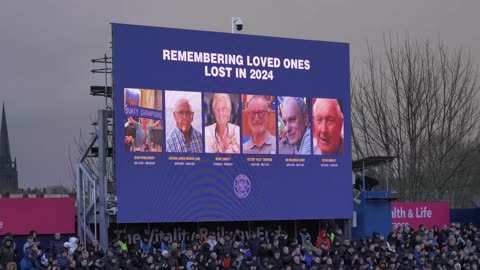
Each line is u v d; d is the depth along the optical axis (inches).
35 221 1296.8
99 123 1347.2
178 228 1417.3
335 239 1433.3
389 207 1617.9
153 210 1337.4
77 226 1370.6
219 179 1389.0
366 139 2417.6
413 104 2385.6
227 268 1288.1
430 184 2394.2
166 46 1366.9
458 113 2427.4
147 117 1343.5
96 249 1228.5
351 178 1499.8
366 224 1588.3
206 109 1387.8
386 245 1469.0
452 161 2498.8
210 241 1362.0
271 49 1449.3
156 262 1258.0
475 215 1818.4
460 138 2416.3
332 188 1482.5
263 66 1439.5
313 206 1462.8
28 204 1295.5
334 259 1401.3
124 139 1323.8
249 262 1306.6
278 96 1448.1
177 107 1366.9
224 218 1387.8
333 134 1489.9
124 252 1247.5
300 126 1461.6
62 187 1713.8
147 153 1338.6
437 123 2409.0
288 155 1448.1
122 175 1318.9
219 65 1403.8
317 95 1480.1
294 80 1462.8
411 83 2388.0
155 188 1341.0
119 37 1332.4
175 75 1369.3
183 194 1362.0
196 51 1389.0
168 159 1353.3
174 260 1275.8
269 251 1358.3
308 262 1406.3
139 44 1346.0
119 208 1314.0
